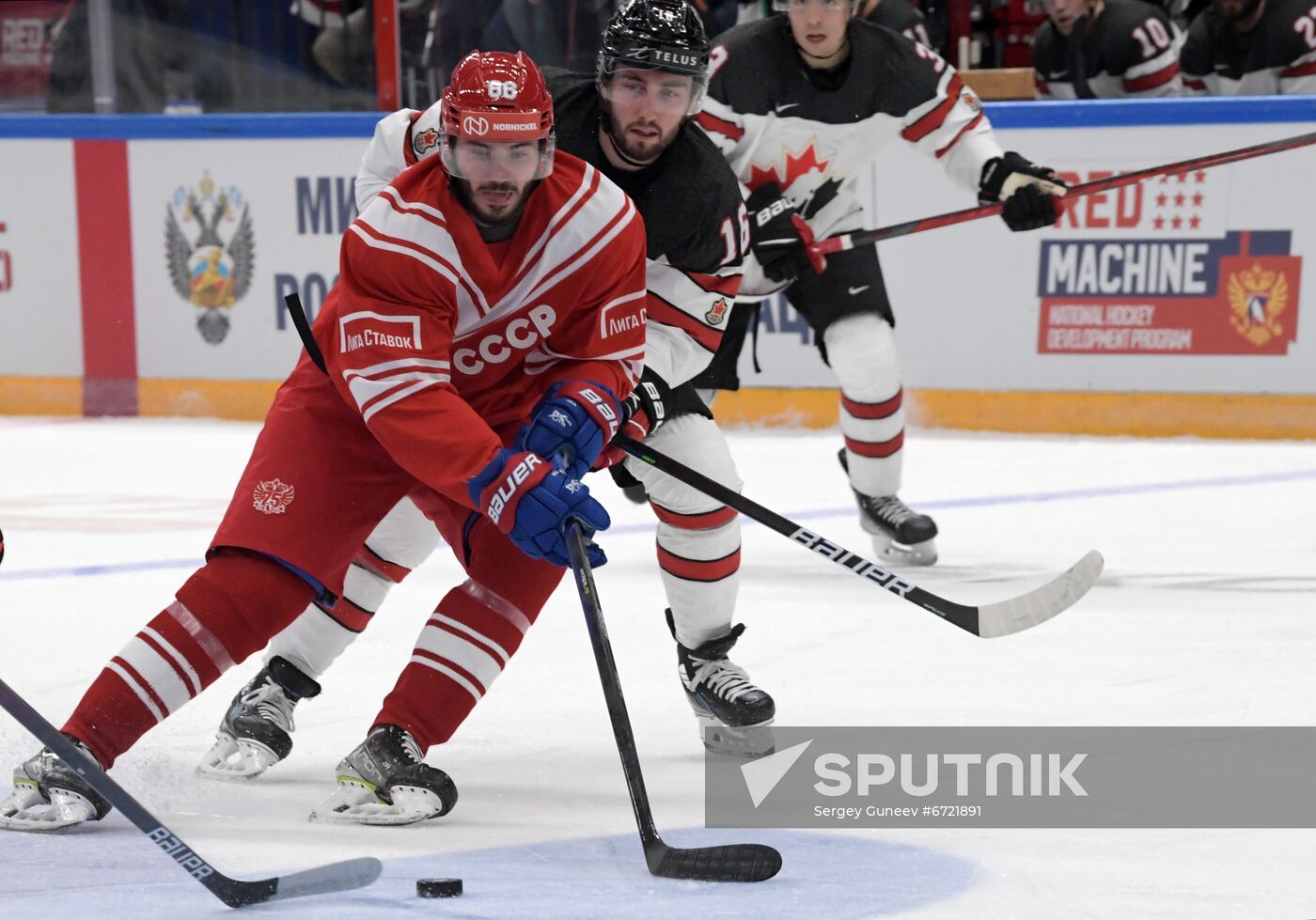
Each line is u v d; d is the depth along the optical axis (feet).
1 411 82.38
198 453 70.33
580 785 27.84
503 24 74.49
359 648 38.09
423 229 24.76
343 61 77.92
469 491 24.63
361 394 25.05
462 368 26.73
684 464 30.27
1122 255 69.77
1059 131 69.46
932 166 70.90
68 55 80.59
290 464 25.86
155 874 22.61
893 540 48.32
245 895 20.79
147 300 80.02
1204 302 69.36
